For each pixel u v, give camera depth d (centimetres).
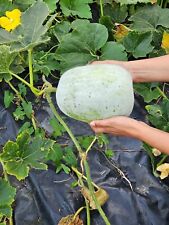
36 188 137
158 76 139
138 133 119
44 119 151
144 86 152
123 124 119
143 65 138
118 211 133
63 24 160
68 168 137
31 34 141
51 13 166
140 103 156
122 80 119
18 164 130
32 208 134
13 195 127
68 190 136
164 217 133
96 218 133
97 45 151
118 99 118
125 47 156
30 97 154
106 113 119
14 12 144
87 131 149
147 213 133
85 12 163
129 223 132
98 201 130
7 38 141
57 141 146
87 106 118
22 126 146
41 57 154
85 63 150
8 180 136
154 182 138
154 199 135
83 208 133
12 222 132
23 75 158
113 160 143
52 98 155
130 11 173
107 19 162
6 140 147
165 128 141
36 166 130
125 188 137
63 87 121
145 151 144
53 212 133
